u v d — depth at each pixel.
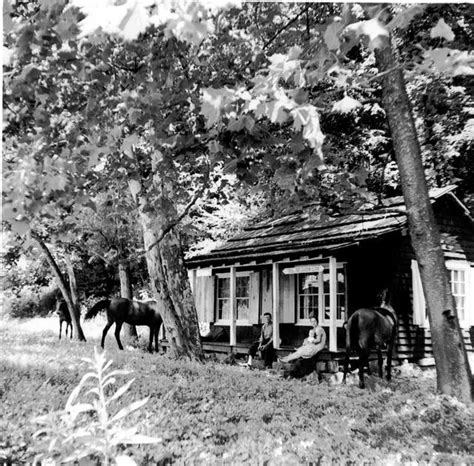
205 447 6.33
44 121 5.30
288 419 8.09
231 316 18.11
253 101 4.00
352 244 14.52
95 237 24.94
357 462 6.12
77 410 3.59
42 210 5.62
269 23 9.69
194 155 6.96
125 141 5.95
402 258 16.38
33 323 36.03
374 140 20.17
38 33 4.41
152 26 4.98
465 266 17.31
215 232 30.39
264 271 19.33
